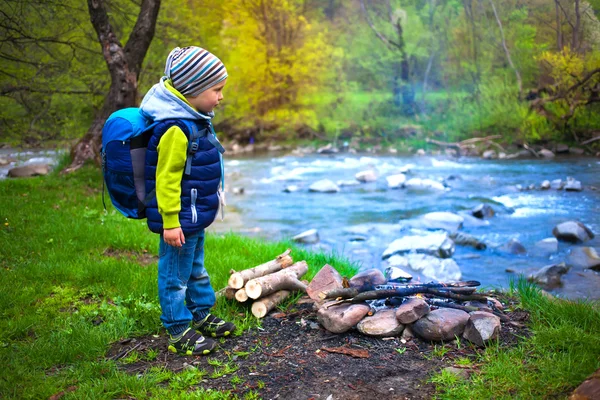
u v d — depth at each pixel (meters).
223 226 8.67
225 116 21.19
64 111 12.90
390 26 21.17
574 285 5.90
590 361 2.99
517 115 16.86
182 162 3.03
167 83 3.11
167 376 3.12
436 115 19.61
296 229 8.47
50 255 5.41
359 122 20.58
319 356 3.37
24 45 10.73
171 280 3.34
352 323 3.64
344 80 21.91
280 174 14.09
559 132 16.56
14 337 3.69
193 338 3.42
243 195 11.33
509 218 8.97
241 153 19.09
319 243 7.73
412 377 3.06
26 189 8.87
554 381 2.85
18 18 10.09
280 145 20.34
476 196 10.66
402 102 20.55
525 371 3.00
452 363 3.21
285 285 4.16
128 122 3.07
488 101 17.86
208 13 18.55
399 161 15.91
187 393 2.93
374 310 3.79
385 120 20.22
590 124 16.27
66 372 3.17
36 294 4.46
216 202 3.26
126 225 6.82
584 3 15.05
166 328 3.48
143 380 3.04
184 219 3.13
